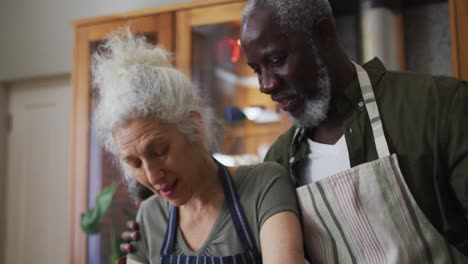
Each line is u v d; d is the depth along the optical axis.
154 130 0.85
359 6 2.17
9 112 3.42
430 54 2.21
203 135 0.96
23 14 3.36
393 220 0.90
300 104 0.98
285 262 0.82
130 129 0.85
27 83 3.40
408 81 0.97
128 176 1.08
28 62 3.32
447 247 0.88
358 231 0.93
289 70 0.93
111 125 0.87
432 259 0.88
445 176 0.88
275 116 2.18
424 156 0.90
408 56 2.23
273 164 1.00
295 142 1.09
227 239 0.91
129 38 0.98
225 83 2.27
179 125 0.88
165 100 0.85
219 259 0.89
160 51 0.95
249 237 0.90
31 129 3.36
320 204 0.95
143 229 1.04
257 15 0.95
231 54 2.24
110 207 2.40
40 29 3.30
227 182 0.96
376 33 2.12
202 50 2.25
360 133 0.96
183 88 0.90
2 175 3.38
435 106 0.90
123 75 0.88
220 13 2.18
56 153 3.27
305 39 0.94
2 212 3.36
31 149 3.35
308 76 0.95
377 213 0.91
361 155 0.95
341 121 1.01
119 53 0.92
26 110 3.39
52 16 3.27
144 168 0.87
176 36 2.23
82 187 2.38
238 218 0.91
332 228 0.95
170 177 0.88
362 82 0.99
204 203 0.96
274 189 0.92
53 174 3.26
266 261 0.85
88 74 2.35
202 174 0.95
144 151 0.85
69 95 3.28
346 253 0.95
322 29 0.97
